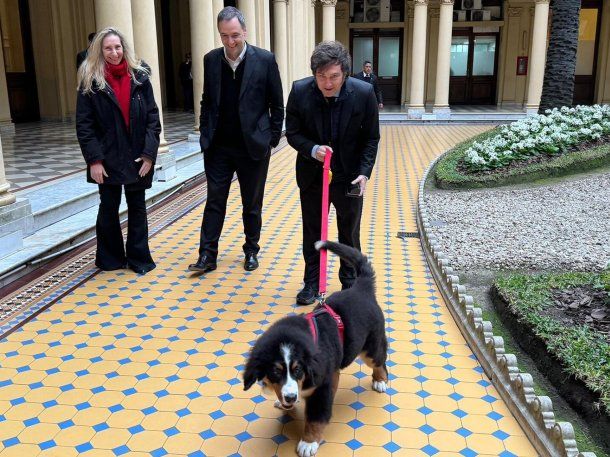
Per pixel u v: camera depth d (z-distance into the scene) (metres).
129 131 4.96
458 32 26.52
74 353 3.82
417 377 3.56
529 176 9.65
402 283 5.16
